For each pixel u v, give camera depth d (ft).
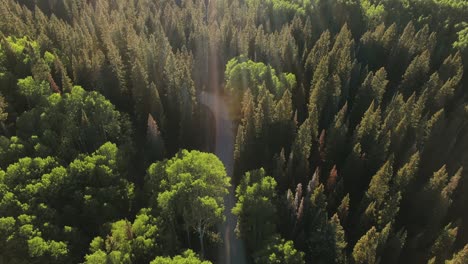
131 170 248.73
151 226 183.11
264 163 247.09
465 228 221.66
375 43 370.12
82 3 460.96
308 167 232.32
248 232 198.08
